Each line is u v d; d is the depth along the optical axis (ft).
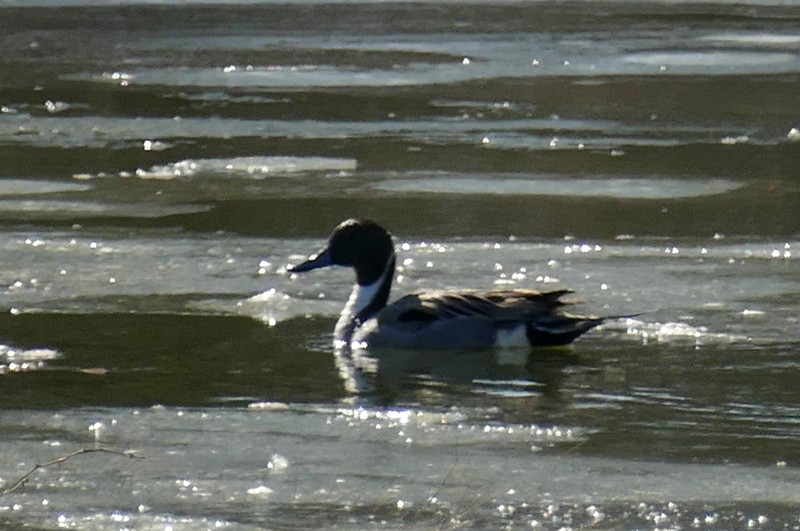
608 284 55.01
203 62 102.22
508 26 118.62
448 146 79.30
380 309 49.06
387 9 125.08
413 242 60.85
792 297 53.47
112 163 74.95
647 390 43.88
